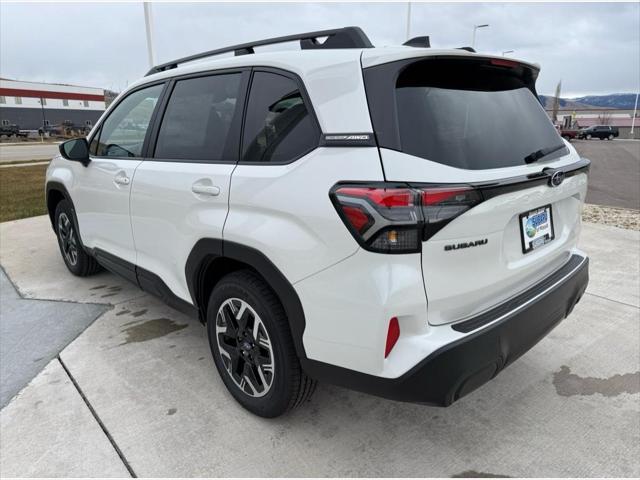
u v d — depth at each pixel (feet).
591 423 7.52
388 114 5.57
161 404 8.07
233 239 6.91
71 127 202.69
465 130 6.02
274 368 6.98
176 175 8.16
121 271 10.70
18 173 49.44
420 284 5.37
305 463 6.75
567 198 7.63
